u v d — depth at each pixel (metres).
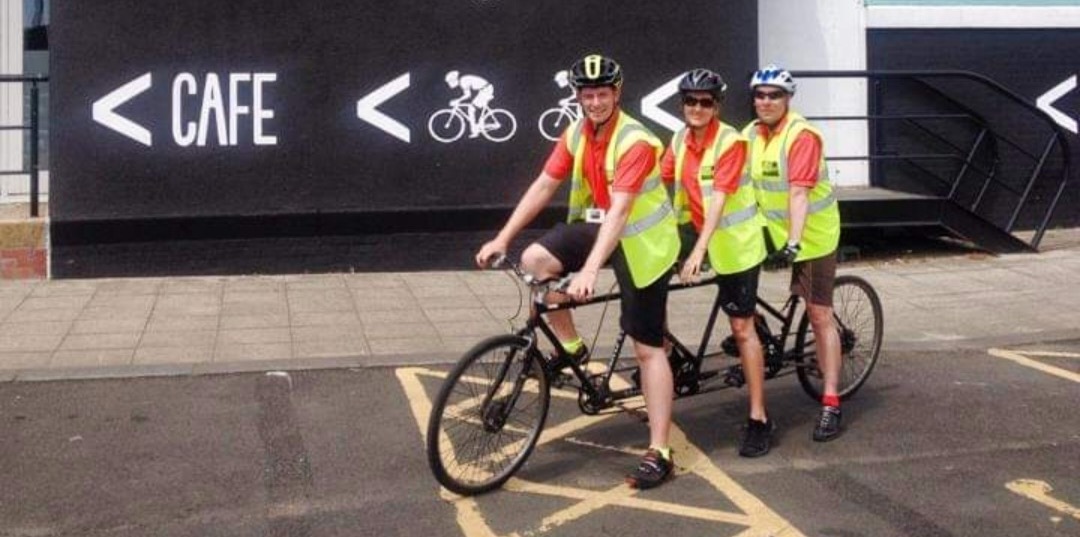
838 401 5.78
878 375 6.91
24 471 5.14
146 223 9.34
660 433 5.03
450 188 9.83
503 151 9.90
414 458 5.36
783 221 5.66
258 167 9.51
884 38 11.88
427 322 8.06
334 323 7.98
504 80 9.86
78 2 9.17
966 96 12.06
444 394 4.73
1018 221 12.34
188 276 9.45
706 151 5.42
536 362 5.05
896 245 11.29
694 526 4.60
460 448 4.89
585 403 5.22
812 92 11.77
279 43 9.48
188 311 8.22
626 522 4.64
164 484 5.00
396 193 9.73
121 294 8.72
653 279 4.87
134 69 9.27
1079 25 12.27
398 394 6.38
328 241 9.67
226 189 9.46
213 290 8.94
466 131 9.83
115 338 7.44
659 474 4.97
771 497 4.92
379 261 9.77
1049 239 11.89
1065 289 9.42
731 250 5.34
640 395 5.43
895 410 6.20
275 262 9.60
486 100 9.84
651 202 4.89
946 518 4.68
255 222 9.52
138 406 6.10
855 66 11.78
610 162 4.83
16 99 10.89
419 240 9.82
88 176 9.25
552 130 9.97
